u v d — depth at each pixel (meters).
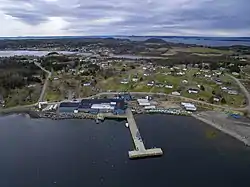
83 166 76.19
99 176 70.75
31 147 88.88
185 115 123.88
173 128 107.31
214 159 80.38
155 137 97.50
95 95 152.50
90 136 99.19
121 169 74.62
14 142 93.38
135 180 68.81
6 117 123.44
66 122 116.38
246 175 71.25
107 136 99.31
